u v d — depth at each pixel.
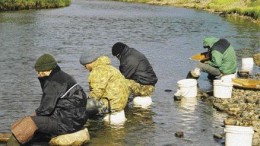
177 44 27.77
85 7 73.88
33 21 42.16
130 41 28.78
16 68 18.05
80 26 38.81
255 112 11.84
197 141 9.69
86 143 9.30
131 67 12.25
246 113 11.70
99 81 10.50
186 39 30.75
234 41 30.28
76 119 8.98
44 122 8.82
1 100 12.91
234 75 15.41
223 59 15.19
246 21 50.00
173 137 9.91
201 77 16.67
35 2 63.44
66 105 8.88
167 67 19.12
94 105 10.40
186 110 12.13
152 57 21.98
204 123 11.00
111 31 35.19
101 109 10.52
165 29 38.28
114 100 10.60
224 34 35.00
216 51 15.14
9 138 8.91
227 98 13.46
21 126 8.75
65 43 26.61
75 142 9.02
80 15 53.09
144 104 12.45
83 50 23.83
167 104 12.70
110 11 63.66
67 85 8.86
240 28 40.81
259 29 40.12
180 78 16.72
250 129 9.02
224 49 15.18
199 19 51.62
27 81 15.62
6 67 18.23
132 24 42.56
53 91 8.80
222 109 12.08
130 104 12.53
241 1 72.12
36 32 32.50
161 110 12.03
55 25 38.81
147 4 91.88
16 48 23.89
